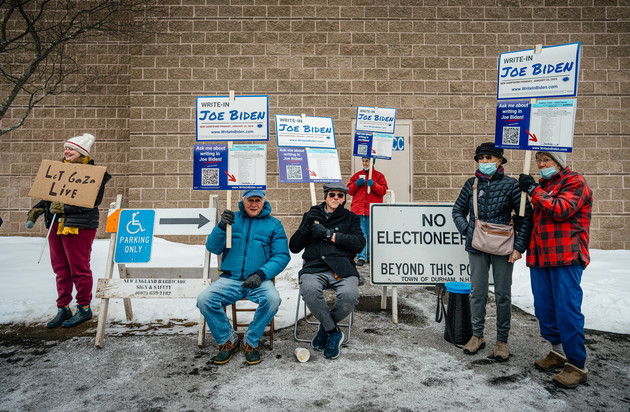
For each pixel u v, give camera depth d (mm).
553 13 7723
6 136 8039
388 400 2486
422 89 7742
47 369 2914
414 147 7730
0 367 2945
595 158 7676
